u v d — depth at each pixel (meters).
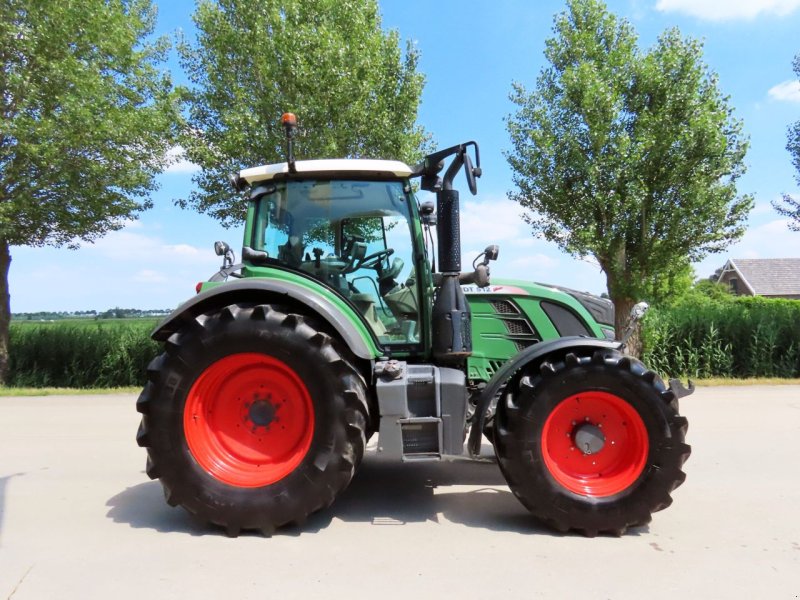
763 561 2.78
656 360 10.88
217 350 3.18
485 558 2.81
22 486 4.05
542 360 3.34
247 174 3.79
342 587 2.49
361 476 4.34
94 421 6.73
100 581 2.55
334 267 3.76
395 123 10.08
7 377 10.85
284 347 3.17
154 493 3.89
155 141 9.98
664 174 10.84
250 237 3.80
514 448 3.16
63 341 11.45
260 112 9.51
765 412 6.90
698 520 3.35
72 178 9.40
